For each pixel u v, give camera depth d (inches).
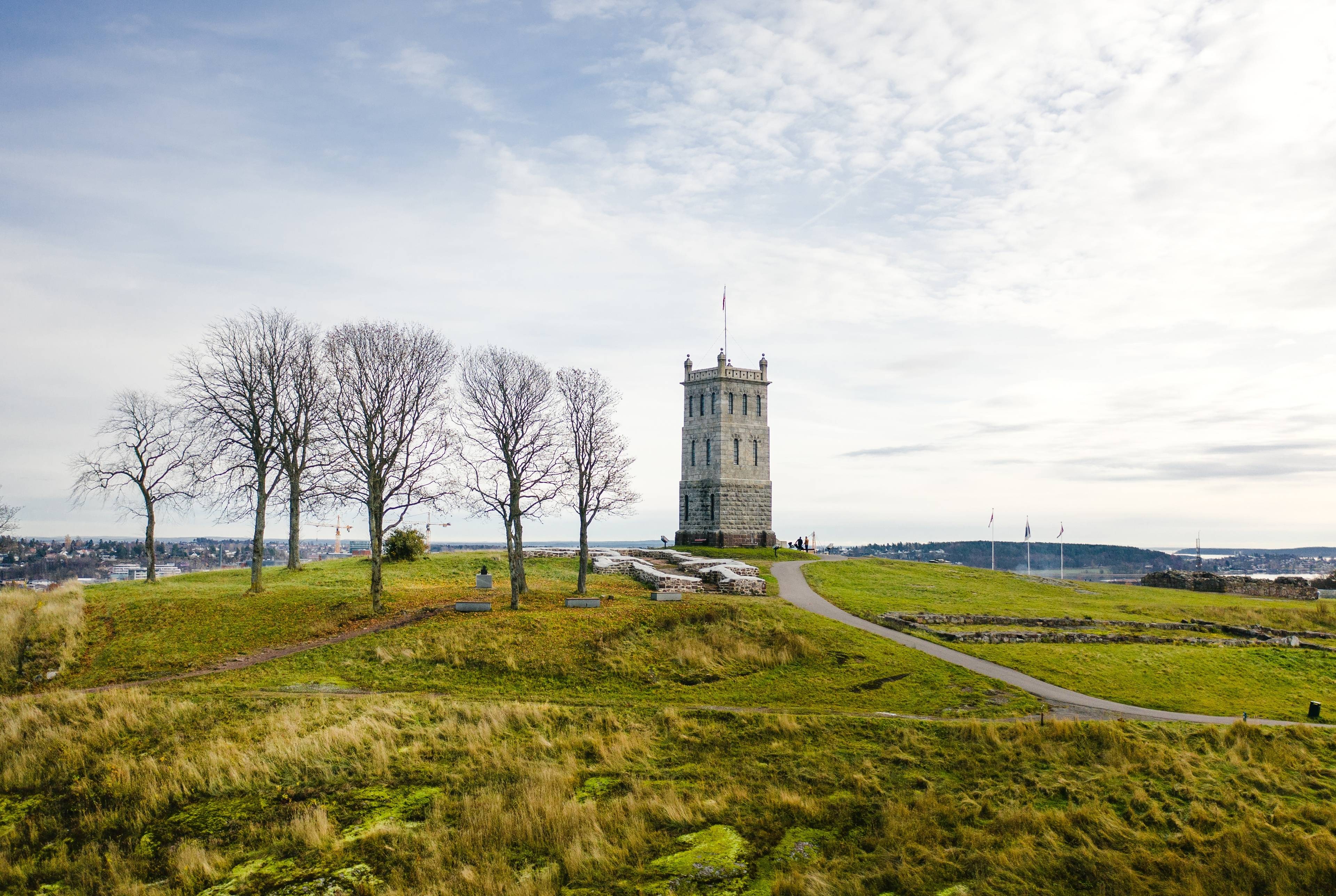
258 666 1540.4
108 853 969.5
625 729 1293.1
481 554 3041.3
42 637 1587.1
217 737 1202.0
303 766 1139.9
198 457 2187.5
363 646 1641.2
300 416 2331.4
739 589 2278.5
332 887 905.5
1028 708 1379.2
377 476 1966.0
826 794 1096.8
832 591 2410.2
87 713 1264.8
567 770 1155.9
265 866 944.3
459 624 1763.0
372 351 2075.5
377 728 1237.1
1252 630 2039.9
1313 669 1727.4
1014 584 2886.3
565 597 2118.6
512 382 2140.7
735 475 3560.5
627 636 1717.5
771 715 1328.7
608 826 1024.9
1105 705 1416.1
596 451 2210.9
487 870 933.2
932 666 1593.3
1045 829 990.4
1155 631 2030.0
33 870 939.3
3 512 2346.2
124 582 2269.9
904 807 1045.8
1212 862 934.4
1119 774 1115.9
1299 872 912.9
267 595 1993.1
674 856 965.2
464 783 1119.0
